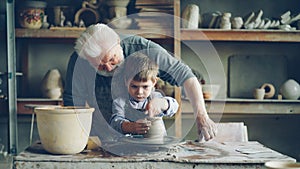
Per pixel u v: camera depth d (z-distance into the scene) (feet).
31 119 13.60
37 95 13.62
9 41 11.89
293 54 13.89
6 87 13.24
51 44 13.67
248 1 13.76
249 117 13.91
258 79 13.80
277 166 5.02
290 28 12.50
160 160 5.81
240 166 5.76
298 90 12.60
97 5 12.85
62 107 6.58
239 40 12.39
